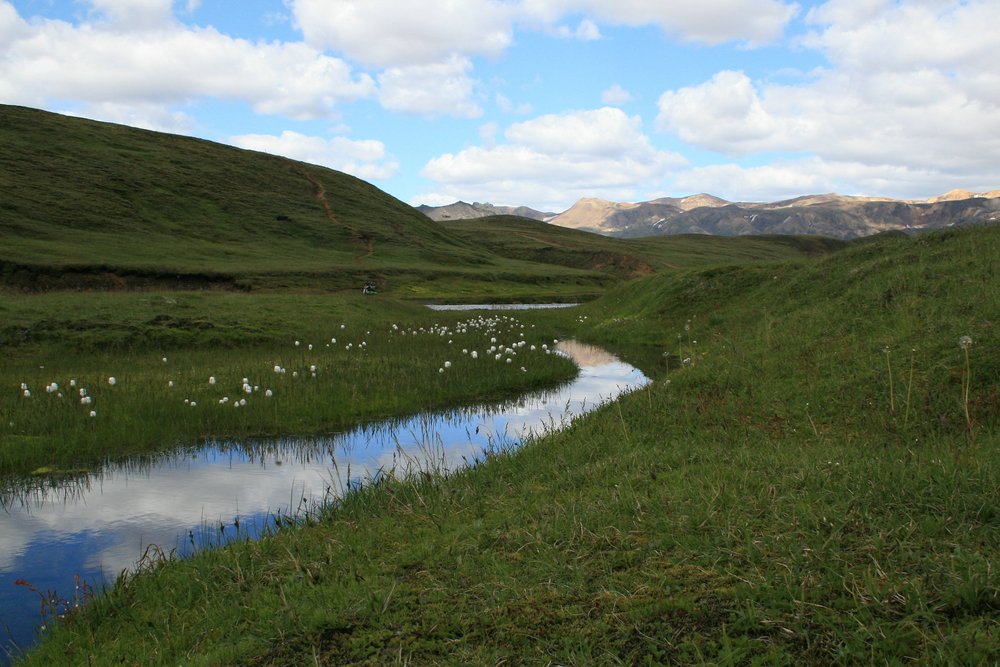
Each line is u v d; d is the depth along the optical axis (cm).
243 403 1431
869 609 449
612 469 844
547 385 1848
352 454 1195
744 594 483
